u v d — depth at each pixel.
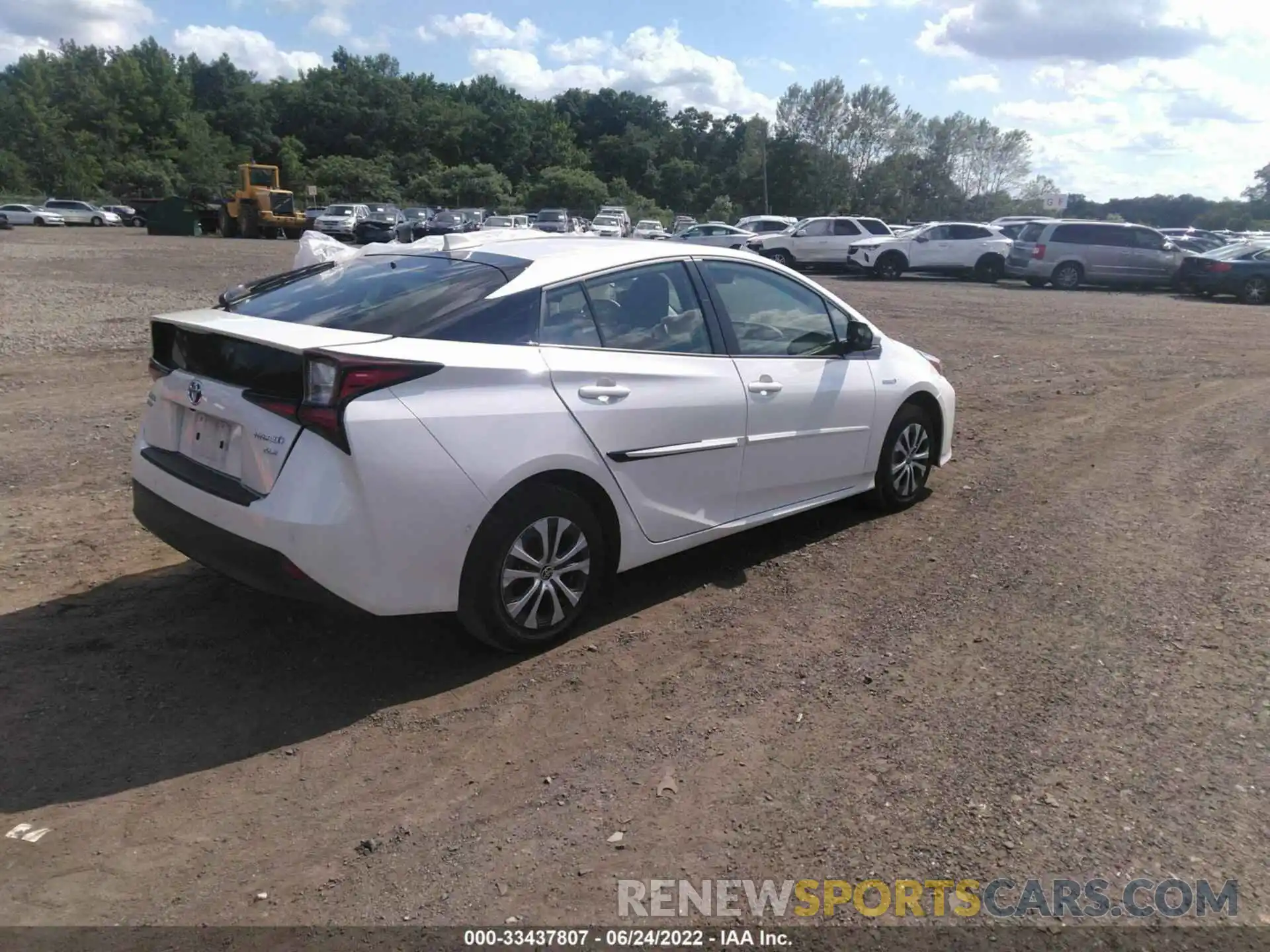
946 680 3.78
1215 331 15.44
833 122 96.25
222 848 2.80
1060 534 5.48
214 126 115.19
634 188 122.44
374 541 3.41
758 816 2.95
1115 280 25.11
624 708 3.59
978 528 5.58
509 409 3.68
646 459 4.20
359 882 2.66
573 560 4.03
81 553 4.99
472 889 2.64
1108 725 3.44
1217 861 2.74
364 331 3.64
